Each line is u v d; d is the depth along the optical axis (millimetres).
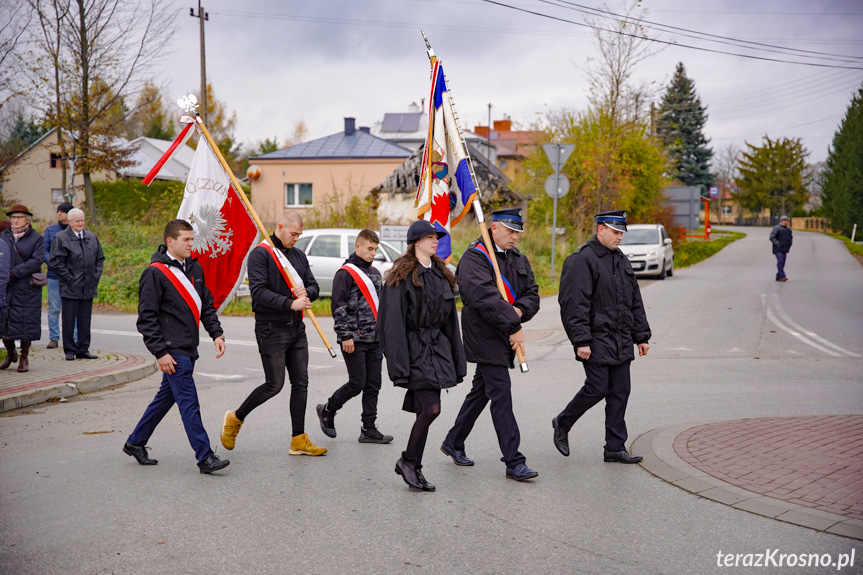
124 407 7941
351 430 7066
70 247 10141
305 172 41406
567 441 6074
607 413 5930
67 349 10258
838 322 14305
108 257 21219
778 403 8000
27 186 45531
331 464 5898
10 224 9336
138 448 5824
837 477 5195
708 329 13766
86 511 4746
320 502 4961
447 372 5258
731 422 6973
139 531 4406
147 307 5523
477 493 5156
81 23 26297
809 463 5547
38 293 9391
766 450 5930
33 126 27984
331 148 42250
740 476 5305
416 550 4137
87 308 10406
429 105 6902
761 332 13320
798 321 14477
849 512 4547
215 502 4941
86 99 27234
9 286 9180
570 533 4379
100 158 28156
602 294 5812
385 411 7875
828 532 4309
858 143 51156
